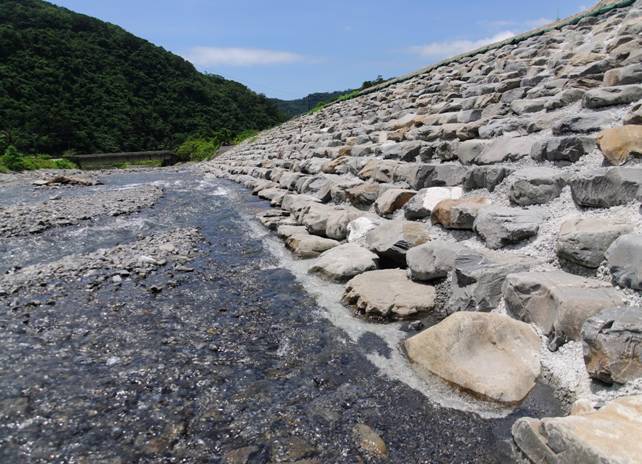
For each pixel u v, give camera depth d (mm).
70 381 3793
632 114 4875
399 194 6930
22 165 26922
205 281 6172
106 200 13320
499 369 3379
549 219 4723
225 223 9828
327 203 8961
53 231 9492
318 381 3668
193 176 21531
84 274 6512
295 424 3168
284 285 5836
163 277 6352
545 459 2451
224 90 98500
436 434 2992
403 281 5113
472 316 3688
